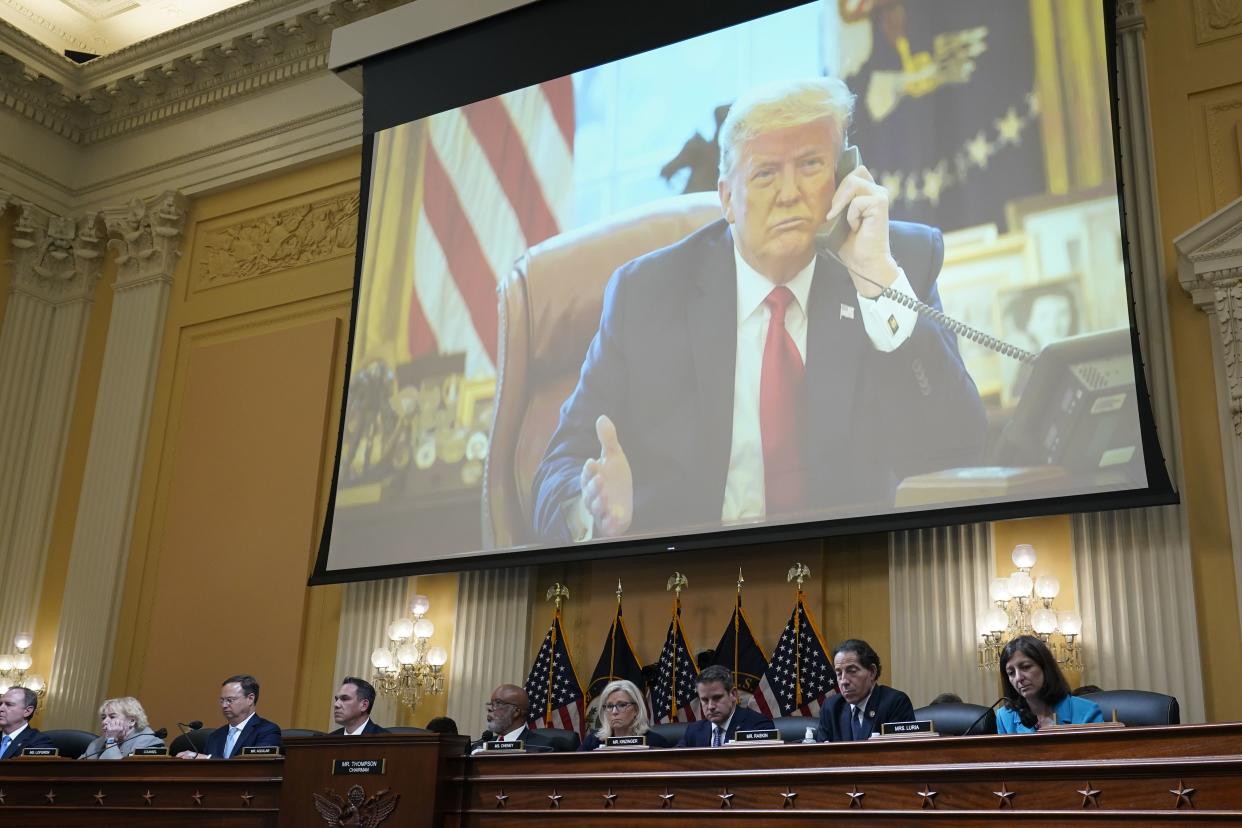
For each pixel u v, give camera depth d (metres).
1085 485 6.07
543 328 8.20
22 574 10.22
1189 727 3.47
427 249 8.90
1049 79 6.80
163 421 10.26
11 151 10.91
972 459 6.40
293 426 9.52
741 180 7.64
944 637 6.56
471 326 8.53
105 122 11.34
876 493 6.61
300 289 10.00
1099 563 6.32
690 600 7.42
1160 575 6.18
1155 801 3.48
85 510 10.15
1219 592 6.11
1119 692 4.34
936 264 6.82
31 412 10.71
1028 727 4.28
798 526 6.77
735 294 7.45
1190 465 6.38
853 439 6.77
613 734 5.54
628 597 7.67
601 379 7.80
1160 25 7.23
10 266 10.91
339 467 8.75
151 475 10.12
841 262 7.13
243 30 10.41
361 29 9.56
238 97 10.76
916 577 6.75
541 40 8.84
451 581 8.32
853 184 7.24
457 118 9.06
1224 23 7.08
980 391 6.49
